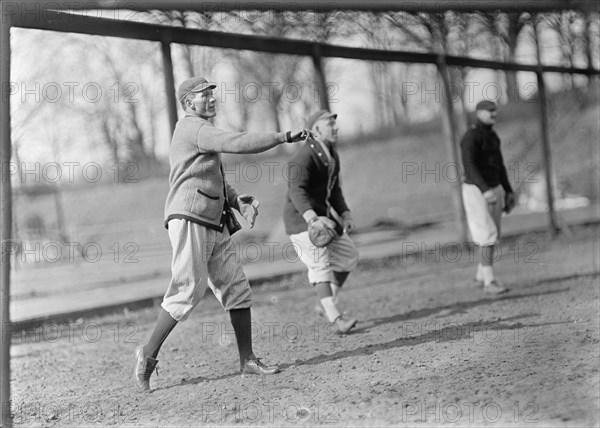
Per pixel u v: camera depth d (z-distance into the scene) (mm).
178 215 4410
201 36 7266
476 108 7465
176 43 6996
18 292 10820
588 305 6227
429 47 10523
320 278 5926
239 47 7773
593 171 14156
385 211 21266
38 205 20984
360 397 3881
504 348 4758
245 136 4293
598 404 3439
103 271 13336
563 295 6922
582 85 14641
